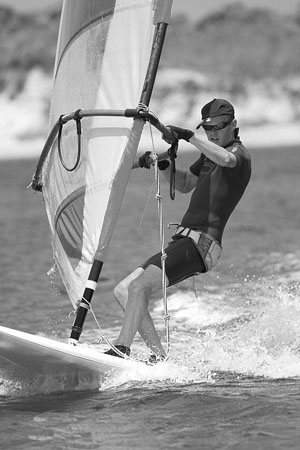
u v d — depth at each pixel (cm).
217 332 2491
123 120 2002
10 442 1522
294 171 12231
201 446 1473
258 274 3512
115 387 1877
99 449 1472
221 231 2000
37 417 1678
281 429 1557
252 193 8538
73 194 2078
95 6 2062
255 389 1848
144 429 1577
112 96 2027
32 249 4803
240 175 1986
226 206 1991
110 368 1869
